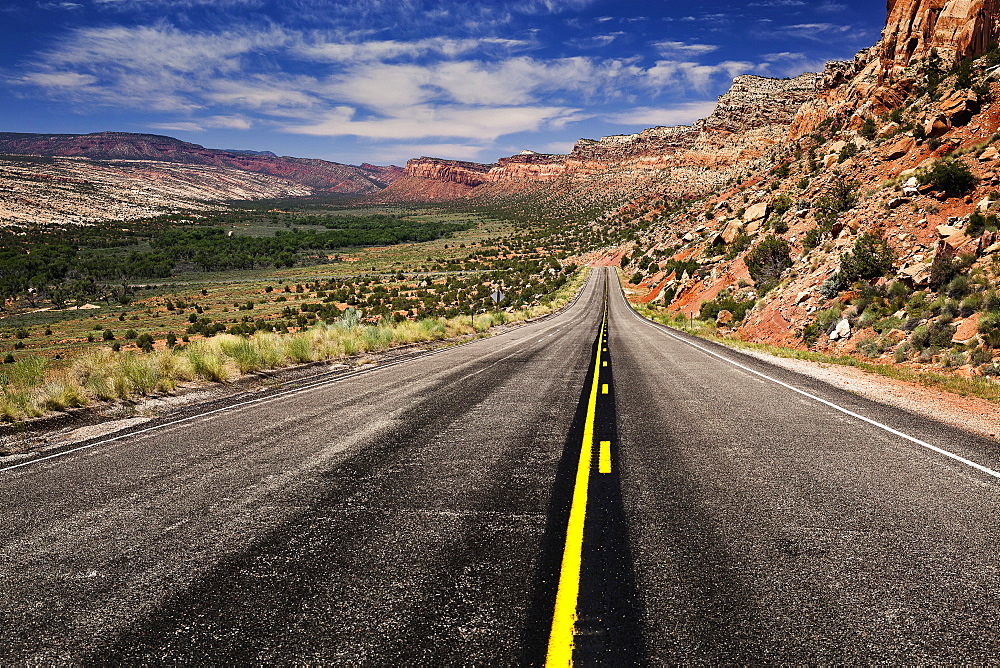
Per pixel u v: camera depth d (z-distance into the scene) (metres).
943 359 12.55
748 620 2.29
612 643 2.12
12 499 3.90
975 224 18.44
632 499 3.79
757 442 5.47
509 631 2.20
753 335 24.31
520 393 8.66
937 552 2.98
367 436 5.77
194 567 2.79
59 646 2.15
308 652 2.08
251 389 9.67
